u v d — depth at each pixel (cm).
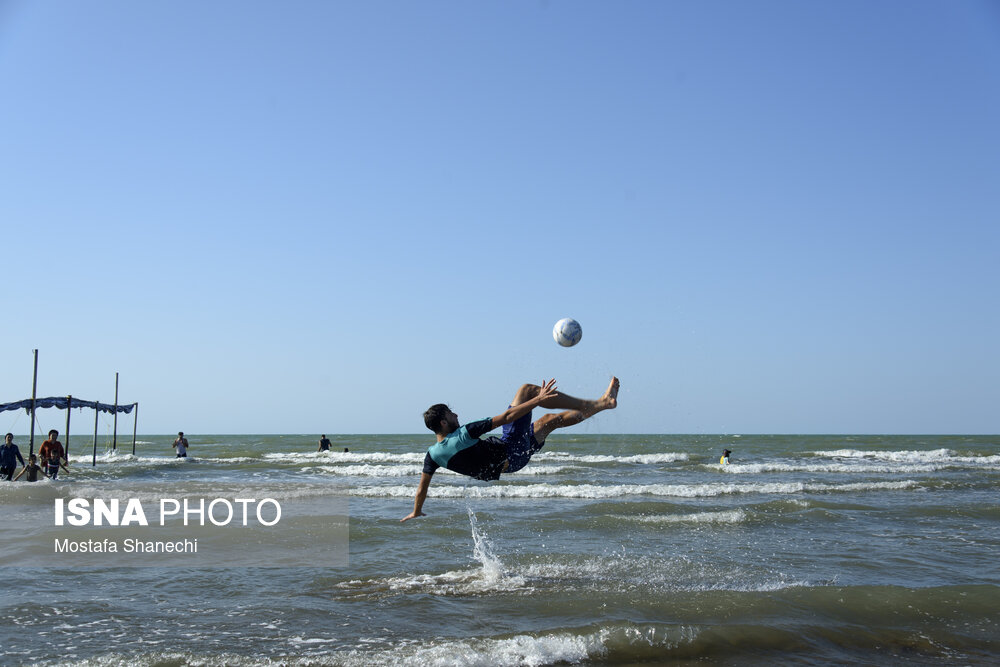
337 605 855
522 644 691
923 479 2528
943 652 713
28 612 813
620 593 909
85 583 952
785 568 1053
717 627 758
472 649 680
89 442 6544
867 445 5481
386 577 993
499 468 675
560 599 881
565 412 698
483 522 1453
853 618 812
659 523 1453
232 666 640
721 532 1361
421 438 7488
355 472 2725
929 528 1418
